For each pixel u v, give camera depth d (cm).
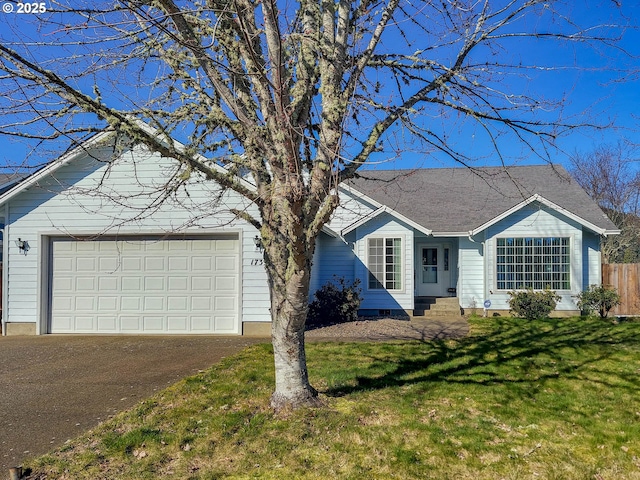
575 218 1406
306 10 559
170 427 527
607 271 1447
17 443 500
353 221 1512
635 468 443
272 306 566
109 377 761
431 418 550
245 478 422
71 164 1211
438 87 603
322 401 583
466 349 918
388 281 1523
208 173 521
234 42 520
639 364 796
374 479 419
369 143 555
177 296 1198
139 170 1191
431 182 1869
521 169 1884
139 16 492
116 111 475
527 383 690
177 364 841
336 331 1183
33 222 1219
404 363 807
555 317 1400
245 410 568
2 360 901
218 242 1192
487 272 1492
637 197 2742
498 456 461
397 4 565
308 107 551
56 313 1220
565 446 485
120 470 438
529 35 586
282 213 534
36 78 462
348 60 585
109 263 1215
